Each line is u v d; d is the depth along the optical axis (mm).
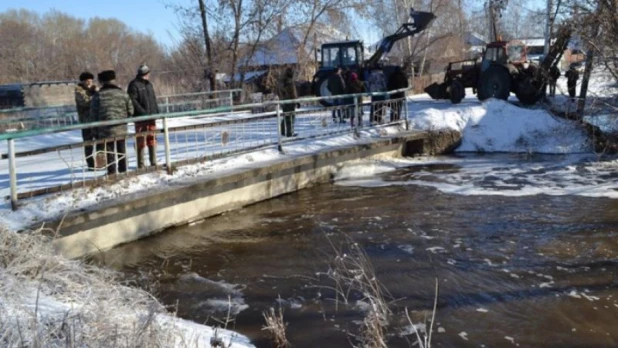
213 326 5148
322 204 9359
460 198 9531
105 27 61781
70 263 5410
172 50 24375
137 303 4914
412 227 7957
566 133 14047
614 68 12906
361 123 12727
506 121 14742
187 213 8344
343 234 7738
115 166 7512
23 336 3557
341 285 6020
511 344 4734
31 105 19484
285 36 22578
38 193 6699
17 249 5141
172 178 8141
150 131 7973
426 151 13812
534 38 33594
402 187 10453
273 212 8961
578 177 10922
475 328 5012
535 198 9359
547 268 6309
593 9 13000
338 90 13000
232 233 7953
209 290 6066
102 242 7180
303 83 19812
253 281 6270
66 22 60000
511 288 5820
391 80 14047
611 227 7656
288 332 5039
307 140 11180
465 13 37250
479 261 6586
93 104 7684
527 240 7258
